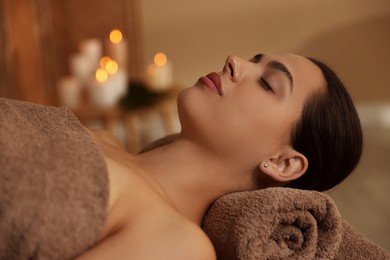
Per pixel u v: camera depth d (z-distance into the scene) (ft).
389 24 10.24
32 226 2.42
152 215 2.71
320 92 3.57
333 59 10.52
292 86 3.49
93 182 2.61
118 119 8.91
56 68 9.76
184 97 3.47
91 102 7.50
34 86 8.57
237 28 10.44
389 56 10.42
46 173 2.53
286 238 2.97
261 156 3.50
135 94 7.66
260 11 10.34
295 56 3.71
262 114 3.39
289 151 3.56
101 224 2.57
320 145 3.57
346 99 3.68
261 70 3.54
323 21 10.32
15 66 7.60
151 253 2.54
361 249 3.28
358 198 8.00
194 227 2.74
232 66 3.49
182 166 3.42
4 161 2.52
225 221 3.04
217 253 3.03
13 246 2.44
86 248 2.55
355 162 3.74
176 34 10.50
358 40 10.39
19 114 2.90
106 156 3.09
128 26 10.04
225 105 3.39
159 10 10.36
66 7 9.69
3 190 2.46
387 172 8.75
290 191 2.98
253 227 2.81
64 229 2.47
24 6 8.09
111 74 7.76
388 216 7.57
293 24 10.37
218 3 10.31
